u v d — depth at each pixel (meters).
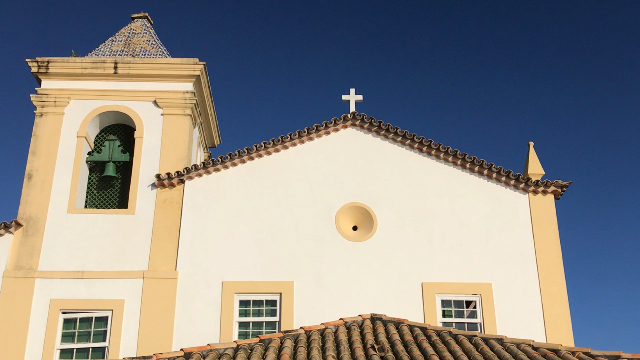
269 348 11.08
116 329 13.65
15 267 14.20
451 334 11.84
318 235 14.48
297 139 15.30
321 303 13.84
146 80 16.33
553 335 13.66
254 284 14.00
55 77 16.25
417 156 15.27
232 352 11.12
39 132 15.70
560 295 14.02
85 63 16.19
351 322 12.23
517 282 14.13
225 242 14.41
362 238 14.44
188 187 14.95
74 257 14.34
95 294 13.98
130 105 16.12
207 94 17.06
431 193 14.89
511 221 14.66
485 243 14.45
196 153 17.19
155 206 14.89
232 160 15.05
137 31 18.03
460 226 14.59
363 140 15.44
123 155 16.00
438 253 14.34
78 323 13.88
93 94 16.16
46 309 13.84
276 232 14.49
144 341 13.51
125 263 14.30
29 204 14.89
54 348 13.52
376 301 13.88
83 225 14.69
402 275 14.13
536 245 14.43
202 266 14.19
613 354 10.86
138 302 13.91
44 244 14.46
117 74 16.23
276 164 15.15
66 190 15.09
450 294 14.05
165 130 15.87
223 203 14.78
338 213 14.69
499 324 13.75
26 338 13.57
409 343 11.27
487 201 14.83
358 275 14.11
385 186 14.98
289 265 14.20
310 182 14.98
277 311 13.90
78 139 15.67
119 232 14.62
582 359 10.73
